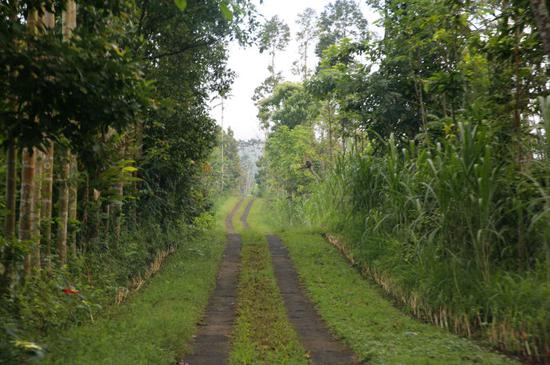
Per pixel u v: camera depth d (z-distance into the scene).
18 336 4.61
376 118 13.65
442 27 10.20
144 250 11.59
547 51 5.17
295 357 5.91
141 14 10.88
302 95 31.23
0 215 5.92
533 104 8.40
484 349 5.92
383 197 10.57
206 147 15.64
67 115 4.73
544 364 5.49
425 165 8.12
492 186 6.63
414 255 8.38
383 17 12.34
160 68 13.05
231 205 49.47
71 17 7.02
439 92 10.10
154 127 13.60
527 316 5.82
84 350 5.25
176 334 6.29
